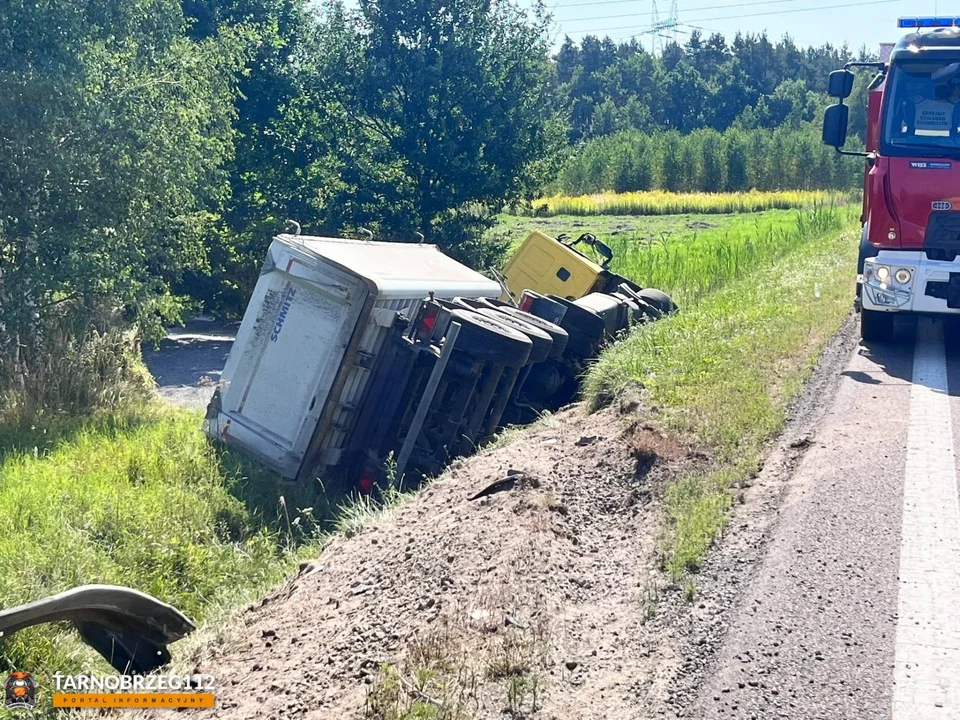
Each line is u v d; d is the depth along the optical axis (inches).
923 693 167.9
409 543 267.6
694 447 293.3
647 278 784.3
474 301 480.4
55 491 366.9
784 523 237.1
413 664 190.9
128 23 634.2
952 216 400.8
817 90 5438.0
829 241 882.1
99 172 616.4
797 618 194.2
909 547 221.9
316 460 419.5
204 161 685.3
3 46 573.3
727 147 2888.8
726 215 2220.7
